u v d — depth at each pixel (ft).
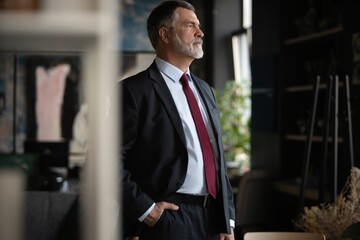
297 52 16.56
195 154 8.30
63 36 2.01
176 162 8.21
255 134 18.07
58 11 2.02
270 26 17.08
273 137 16.98
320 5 15.64
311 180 15.15
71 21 1.99
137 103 8.28
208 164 8.44
